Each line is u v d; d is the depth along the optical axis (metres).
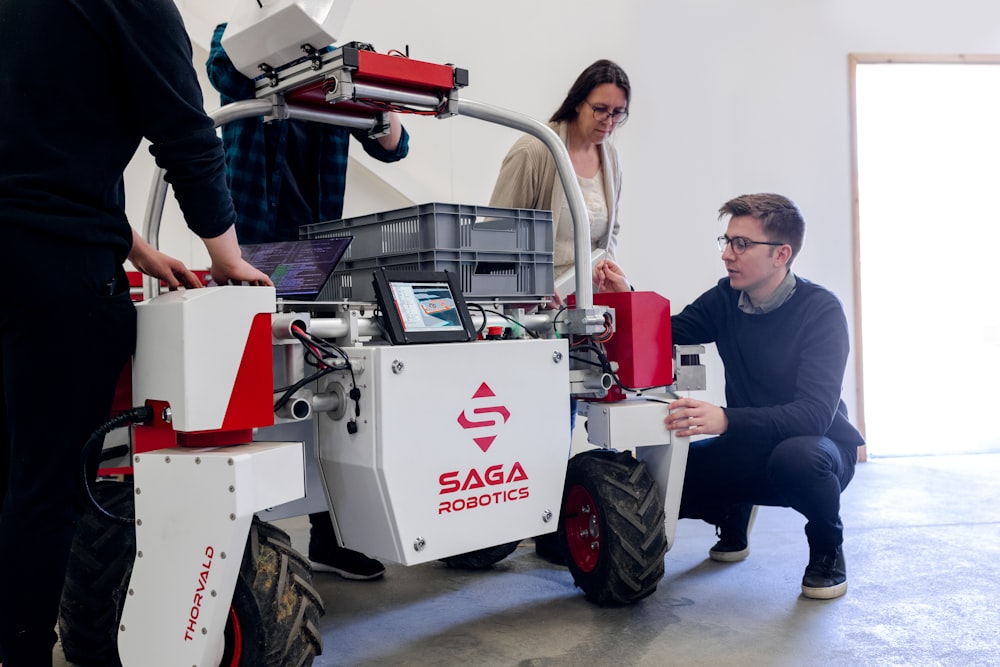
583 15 3.88
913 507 3.02
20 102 1.16
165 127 1.22
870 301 4.59
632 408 1.86
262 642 1.26
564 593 2.07
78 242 1.18
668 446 1.93
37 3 1.16
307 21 1.48
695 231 4.04
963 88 4.47
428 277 1.57
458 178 3.75
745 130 4.09
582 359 1.83
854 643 1.68
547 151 2.49
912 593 2.00
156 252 1.47
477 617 1.91
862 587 2.06
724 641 1.71
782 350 2.24
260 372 1.28
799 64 4.14
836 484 2.02
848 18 4.18
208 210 1.29
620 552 1.82
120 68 1.21
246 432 1.30
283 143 2.14
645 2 3.96
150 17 1.20
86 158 1.20
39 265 1.15
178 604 1.23
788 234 2.17
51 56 1.16
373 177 3.68
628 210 3.96
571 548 1.97
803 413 2.06
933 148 4.50
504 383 1.59
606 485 1.84
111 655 1.60
